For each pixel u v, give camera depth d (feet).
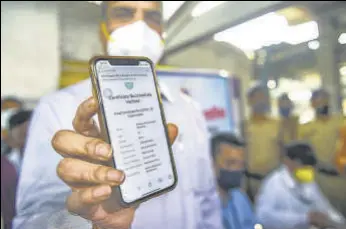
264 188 2.53
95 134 1.25
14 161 2.06
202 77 2.32
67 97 1.75
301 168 2.49
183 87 2.27
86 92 1.78
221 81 2.40
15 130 2.14
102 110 1.22
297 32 2.43
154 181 1.32
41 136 1.61
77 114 1.20
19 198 1.46
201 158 2.09
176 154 1.98
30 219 1.35
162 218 1.87
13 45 2.26
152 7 2.04
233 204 2.30
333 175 2.49
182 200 1.95
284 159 2.53
